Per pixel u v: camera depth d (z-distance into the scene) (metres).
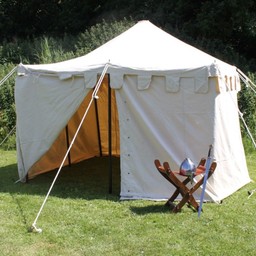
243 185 7.05
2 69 12.91
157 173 6.24
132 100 6.19
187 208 5.84
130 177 6.26
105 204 6.02
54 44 15.84
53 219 5.46
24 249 4.65
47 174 7.79
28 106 6.95
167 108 6.18
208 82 6.04
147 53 6.77
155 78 6.18
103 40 14.79
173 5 16.59
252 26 15.12
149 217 5.52
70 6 20.19
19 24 20.91
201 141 6.11
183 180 6.12
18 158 7.20
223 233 5.09
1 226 5.24
